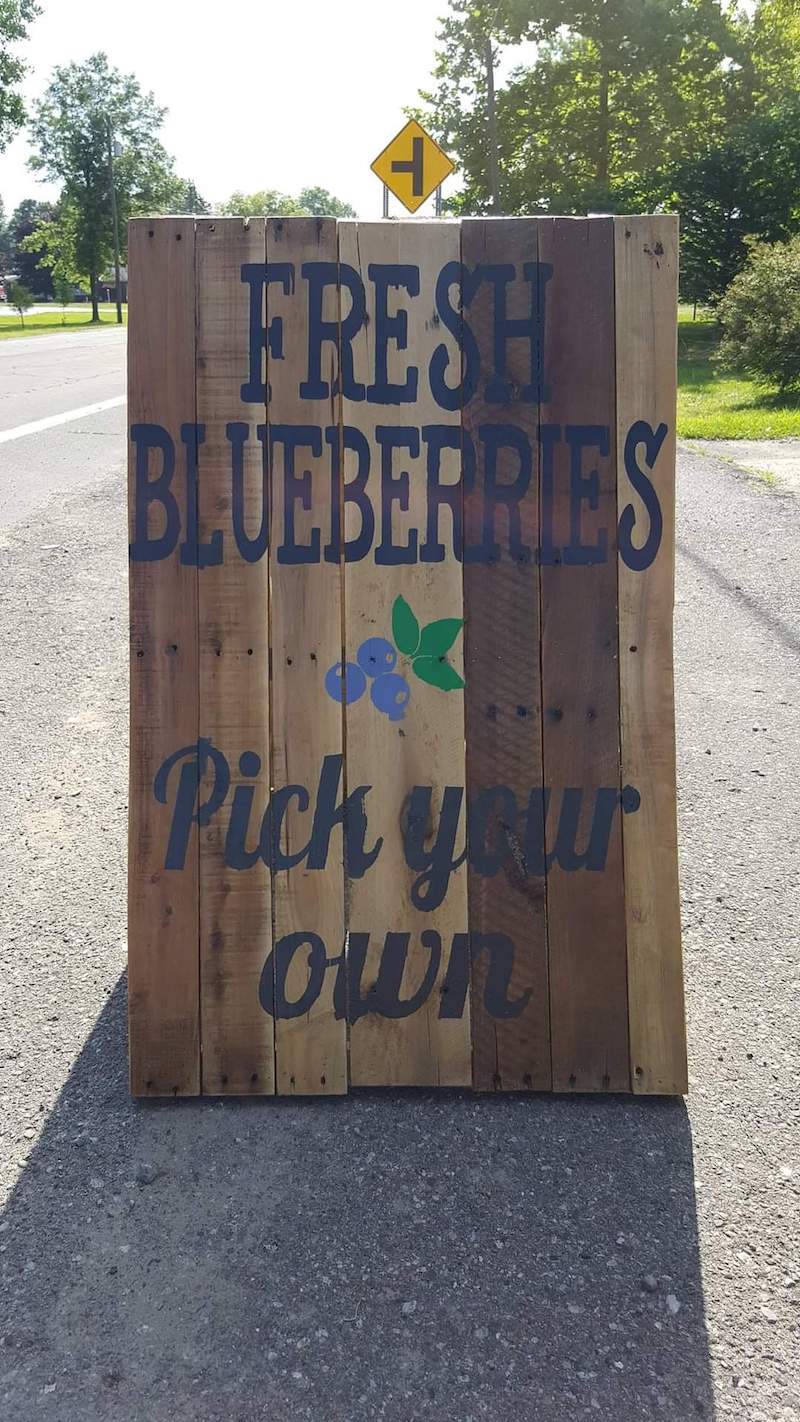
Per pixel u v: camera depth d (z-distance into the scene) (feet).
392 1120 8.71
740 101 111.04
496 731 9.02
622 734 9.01
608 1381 6.49
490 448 8.84
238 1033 8.98
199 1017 8.95
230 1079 8.97
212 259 8.68
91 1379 6.45
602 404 8.82
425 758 9.04
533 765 9.03
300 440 8.80
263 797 9.00
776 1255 7.39
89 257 233.76
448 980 9.07
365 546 8.90
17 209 422.00
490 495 8.87
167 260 8.67
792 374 55.11
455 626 8.96
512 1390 6.43
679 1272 7.23
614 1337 6.77
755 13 118.21
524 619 8.95
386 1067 9.08
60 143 228.43
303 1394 6.39
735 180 94.12
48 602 21.29
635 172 110.73
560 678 8.98
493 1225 7.60
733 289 57.52
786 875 12.35
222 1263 7.25
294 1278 7.14
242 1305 6.95
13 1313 6.86
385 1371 6.53
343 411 8.79
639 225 8.71
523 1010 9.07
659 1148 8.40
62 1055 9.34
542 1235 7.52
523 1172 8.12
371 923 9.08
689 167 95.55
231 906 8.98
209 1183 7.96
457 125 118.83
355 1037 9.09
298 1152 8.31
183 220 8.64
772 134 93.30
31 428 42.11
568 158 116.47
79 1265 7.22
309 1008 9.00
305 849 9.01
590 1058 9.04
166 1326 6.79
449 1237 7.49
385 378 8.78
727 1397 6.41
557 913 9.05
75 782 14.46
